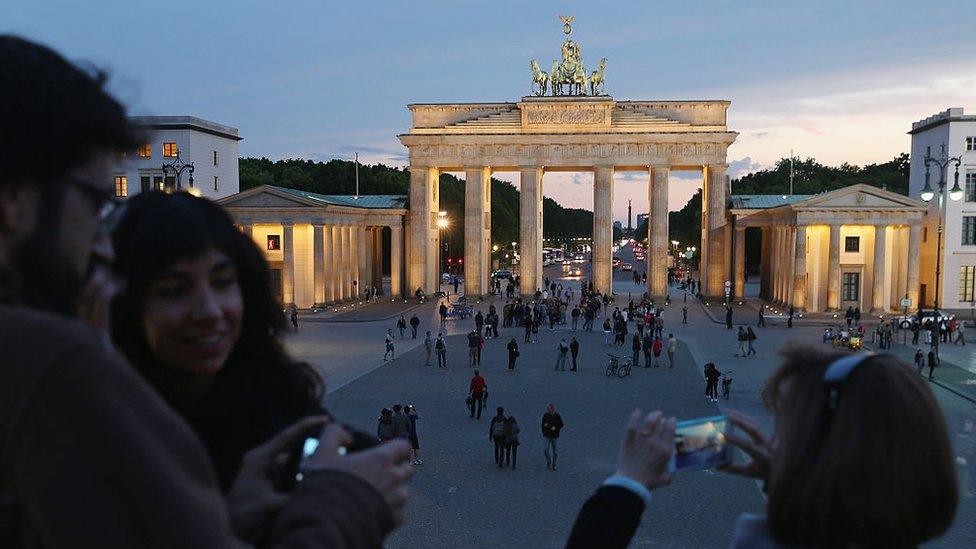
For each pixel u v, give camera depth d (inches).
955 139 3895.2
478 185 4488.2
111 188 107.7
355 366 2412.6
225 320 150.7
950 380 2145.7
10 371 89.5
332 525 111.8
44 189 98.3
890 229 3868.1
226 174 5231.3
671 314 3969.0
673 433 182.2
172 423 98.3
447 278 6328.7
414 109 4562.0
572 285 6205.7
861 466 137.1
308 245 4010.8
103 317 114.6
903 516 136.9
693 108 4409.5
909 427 138.9
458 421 1686.8
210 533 95.0
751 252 7175.2
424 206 4554.6
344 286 4382.4
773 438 181.5
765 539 152.5
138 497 89.9
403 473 126.1
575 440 1523.1
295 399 176.4
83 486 88.4
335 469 121.5
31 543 92.6
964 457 1376.7
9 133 94.7
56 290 101.9
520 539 1014.4
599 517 171.5
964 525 1030.4
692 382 2149.4
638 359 2524.6
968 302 3969.0
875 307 3742.6
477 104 4517.7
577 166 4463.6
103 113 102.1
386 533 120.0
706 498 1176.8
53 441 88.4
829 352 160.6
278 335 178.5
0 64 98.0
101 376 92.8
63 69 101.9
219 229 151.0
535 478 1278.3
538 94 4532.5
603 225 4429.1
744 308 4183.1
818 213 3735.2
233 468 163.3
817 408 148.9
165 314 145.0
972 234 3934.5
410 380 2171.5
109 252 116.0
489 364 2461.9
